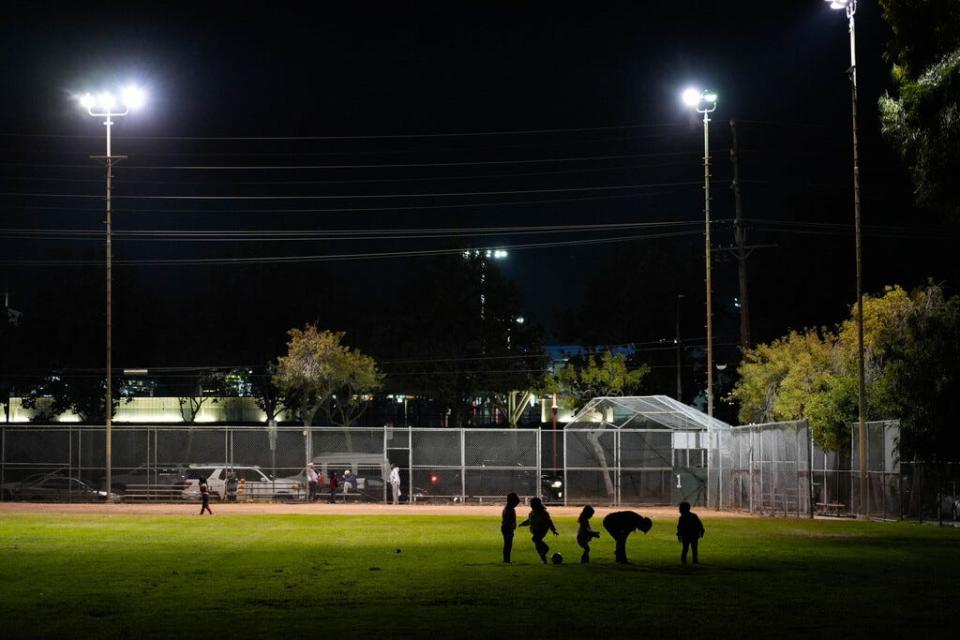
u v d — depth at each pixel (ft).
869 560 81.61
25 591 65.16
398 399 329.72
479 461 184.03
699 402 306.14
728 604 58.59
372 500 176.45
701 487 174.09
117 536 105.70
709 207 170.50
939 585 66.44
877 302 161.17
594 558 83.82
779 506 147.43
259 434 211.61
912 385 129.70
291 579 70.33
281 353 284.61
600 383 266.77
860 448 136.15
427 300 281.13
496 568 76.48
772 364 192.24
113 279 275.59
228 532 111.14
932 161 93.04
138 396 309.01
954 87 90.99
